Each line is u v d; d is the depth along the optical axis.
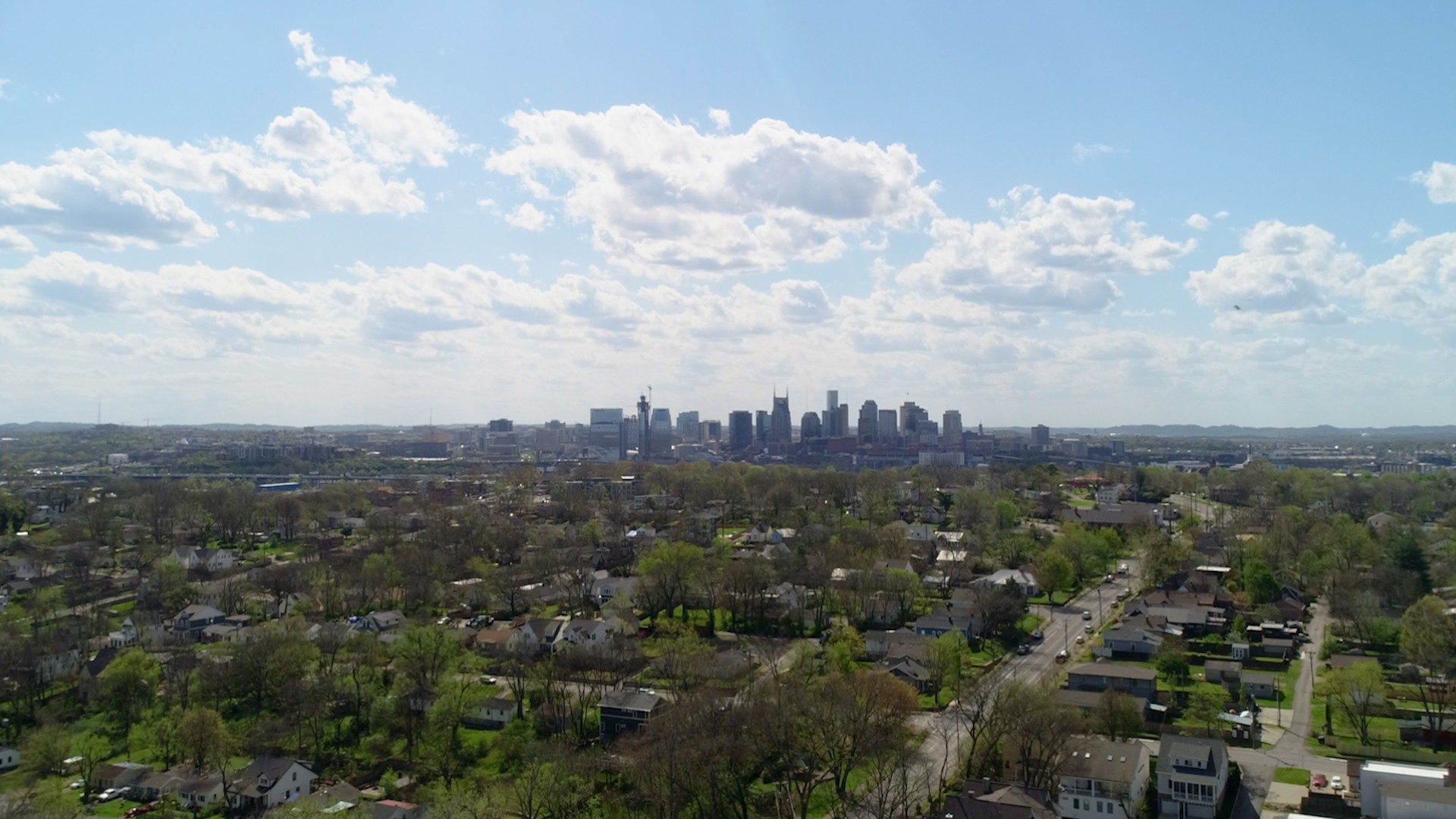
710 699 143.12
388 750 152.75
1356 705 154.00
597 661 182.38
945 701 171.88
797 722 133.50
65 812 126.25
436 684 169.75
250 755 149.62
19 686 177.38
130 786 141.50
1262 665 193.38
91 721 168.00
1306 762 141.12
